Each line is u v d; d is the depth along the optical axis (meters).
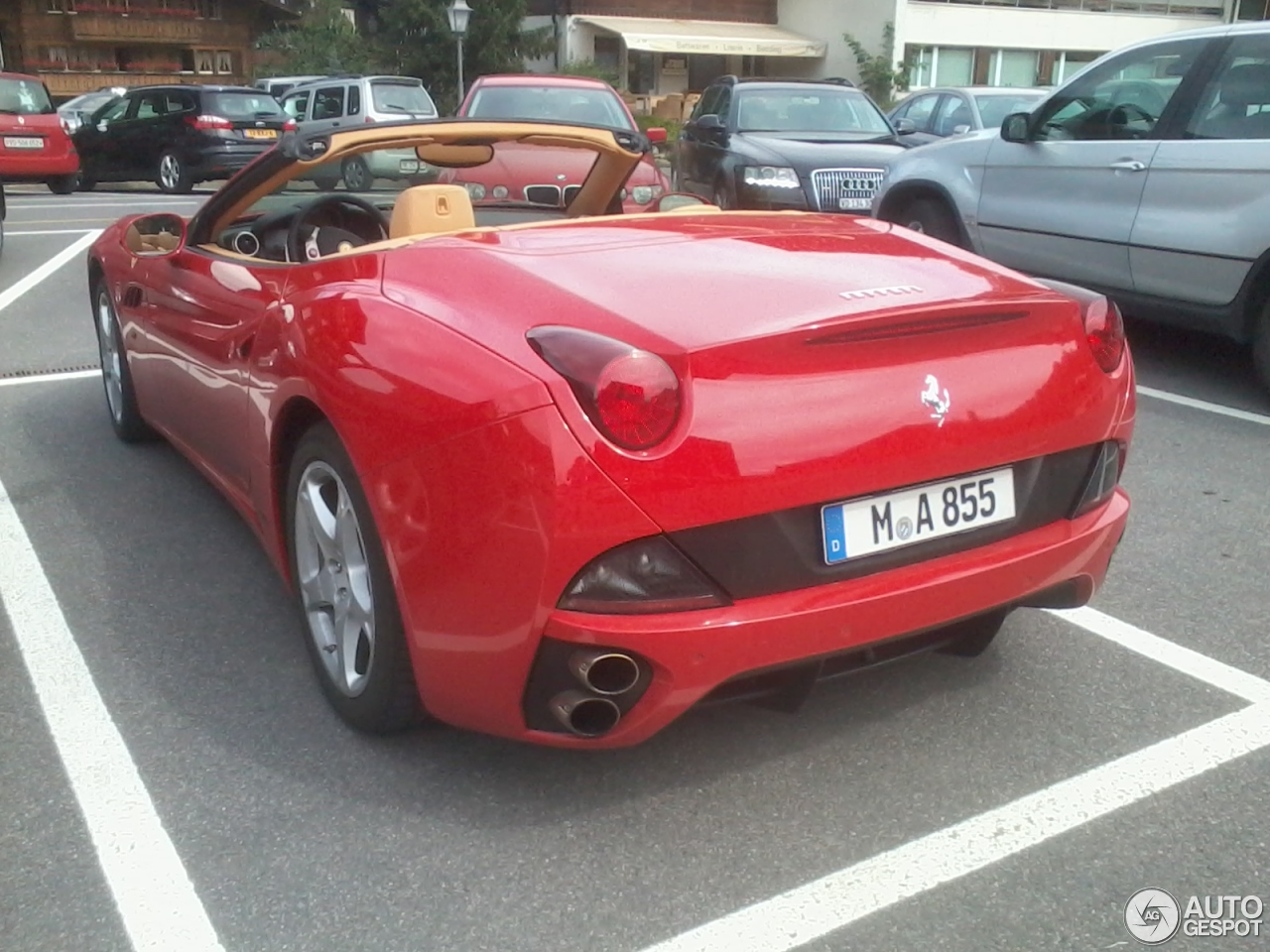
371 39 37.56
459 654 2.38
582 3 36.28
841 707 3.00
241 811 2.59
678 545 2.23
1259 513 4.43
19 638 3.41
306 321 2.82
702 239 3.01
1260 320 5.86
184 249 3.98
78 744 2.86
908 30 34.44
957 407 2.47
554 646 2.26
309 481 2.85
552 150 3.80
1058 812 2.58
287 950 2.19
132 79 40.06
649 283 2.57
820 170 9.74
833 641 2.35
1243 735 2.88
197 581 3.78
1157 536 4.20
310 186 3.65
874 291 2.58
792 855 2.45
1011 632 3.43
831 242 3.06
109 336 5.01
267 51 40.97
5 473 4.81
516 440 2.21
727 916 2.27
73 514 4.35
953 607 2.48
